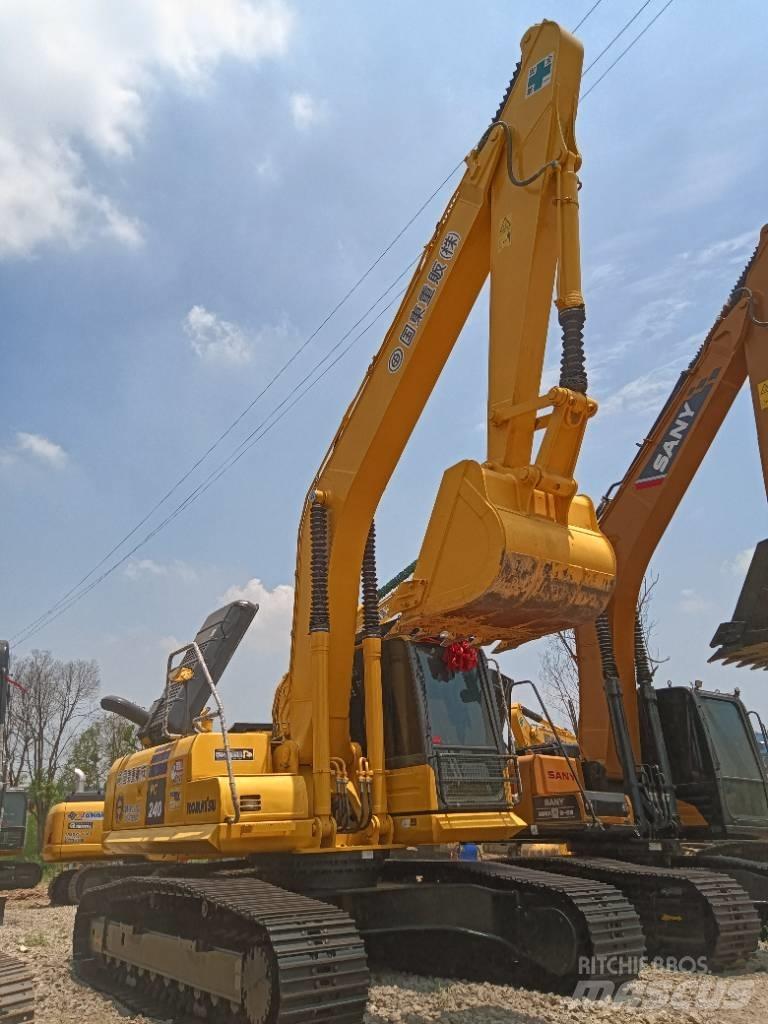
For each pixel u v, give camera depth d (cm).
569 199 745
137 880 777
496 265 787
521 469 707
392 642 850
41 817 3338
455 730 822
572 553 705
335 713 831
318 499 855
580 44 804
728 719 1145
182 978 696
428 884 810
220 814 732
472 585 683
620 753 1020
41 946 1048
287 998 546
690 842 1070
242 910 606
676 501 1166
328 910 621
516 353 748
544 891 729
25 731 4162
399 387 838
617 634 1144
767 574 939
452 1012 661
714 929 800
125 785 968
